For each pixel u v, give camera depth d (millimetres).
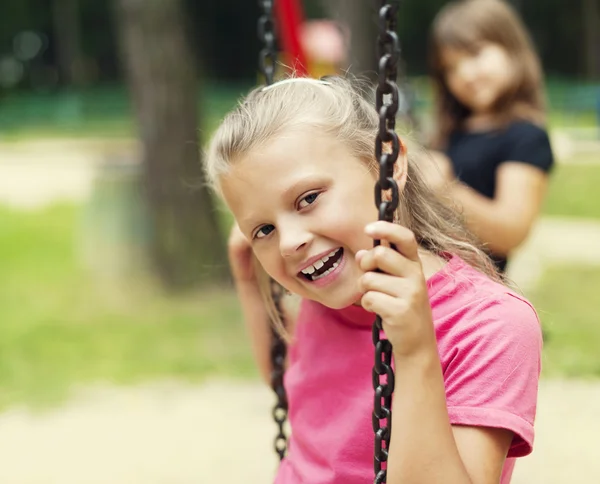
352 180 1747
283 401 2293
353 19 6984
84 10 42781
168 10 7969
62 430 5035
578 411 4945
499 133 3445
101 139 26484
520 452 1686
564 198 13219
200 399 5430
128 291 8195
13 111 33219
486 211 3131
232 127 1818
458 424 1644
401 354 1539
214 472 4328
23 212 13711
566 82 37281
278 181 1729
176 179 8133
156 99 8078
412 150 2080
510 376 1660
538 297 7645
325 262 1744
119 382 5797
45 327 7258
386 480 1592
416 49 40938
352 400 1934
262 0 2416
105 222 8383
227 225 9250
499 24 3574
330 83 1929
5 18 42375
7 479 4375
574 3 39438
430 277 1827
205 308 7633
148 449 4676
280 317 2336
